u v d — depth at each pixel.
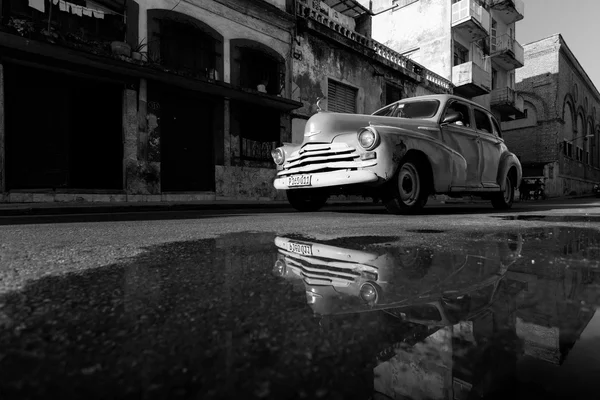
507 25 21.27
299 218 3.12
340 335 0.39
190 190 8.80
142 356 0.33
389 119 4.08
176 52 8.37
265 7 9.97
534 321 0.44
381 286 0.65
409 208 3.77
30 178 6.60
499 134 5.65
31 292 0.62
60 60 6.68
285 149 4.43
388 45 18.70
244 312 0.49
